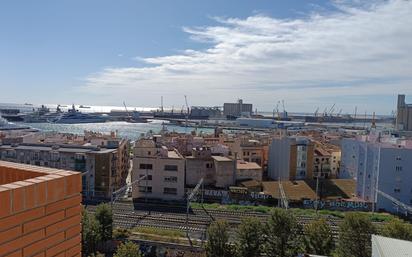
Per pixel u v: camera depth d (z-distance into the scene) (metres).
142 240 50.72
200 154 86.62
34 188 6.12
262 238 43.84
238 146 107.44
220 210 69.44
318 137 150.50
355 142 93.38
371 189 76.44
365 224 41.44
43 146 88.56
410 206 72.56
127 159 101.62
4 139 98.56
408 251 24.56
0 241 5.56
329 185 85.00
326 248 41.78
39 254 6.27
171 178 77.81
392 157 73.31
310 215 67.25
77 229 7.12
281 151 97.00
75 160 79.75
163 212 67.75
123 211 68.00
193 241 51.31
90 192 79.06
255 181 84.94
